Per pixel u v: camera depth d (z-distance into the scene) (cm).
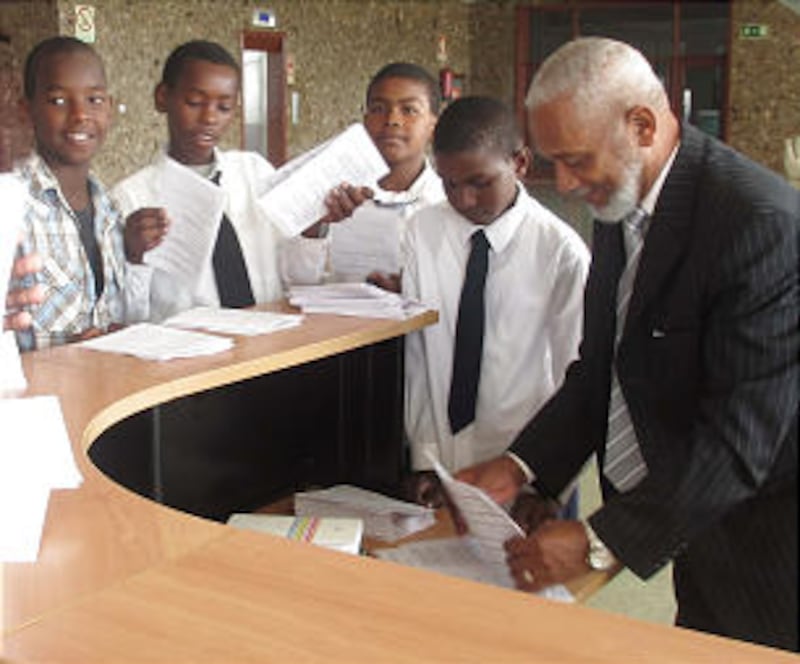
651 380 133
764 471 118
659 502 124
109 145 542
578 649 74
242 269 238
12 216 100
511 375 204
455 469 208
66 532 96
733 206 118
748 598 130
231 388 192
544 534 132
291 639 75
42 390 143
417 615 79
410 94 241
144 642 74
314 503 189
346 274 235
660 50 942
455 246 206
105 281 206
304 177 197
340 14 773
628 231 140
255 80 727
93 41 522
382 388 207
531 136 128
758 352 116
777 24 807
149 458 164
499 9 962
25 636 75
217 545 93
